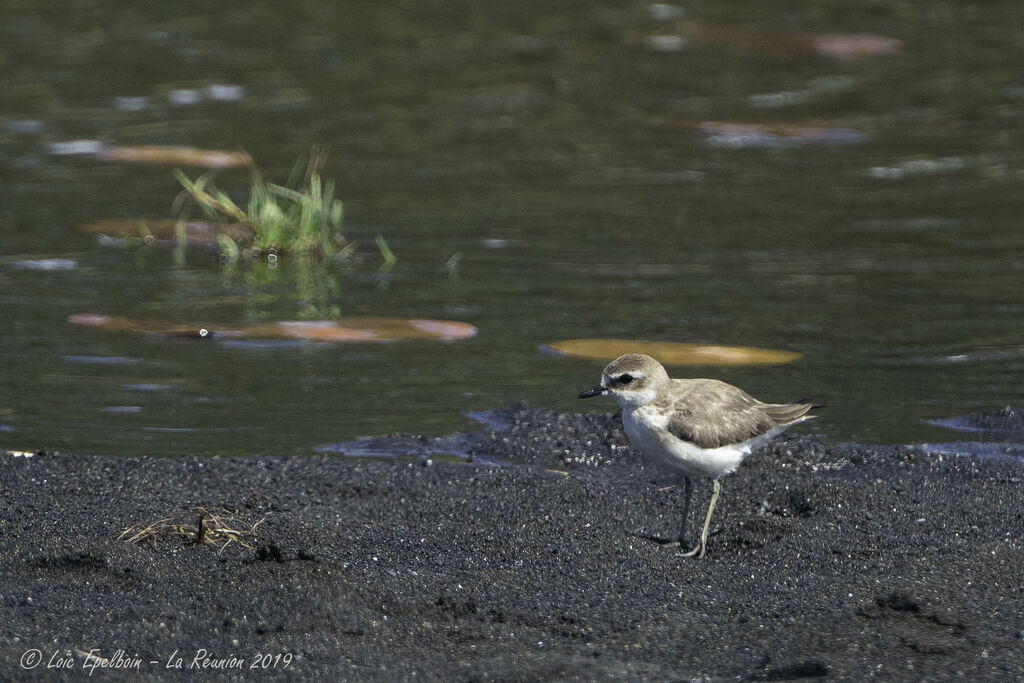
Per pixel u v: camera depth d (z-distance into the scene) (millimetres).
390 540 9367
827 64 28125
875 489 10336
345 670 7465
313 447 11484
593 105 25094
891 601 8305
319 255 17641
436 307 15438
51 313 15000
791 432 11836
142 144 22000
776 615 8188
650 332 14438
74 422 11906
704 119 24375
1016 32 30766
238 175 20703
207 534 9312
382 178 20859
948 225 18609
